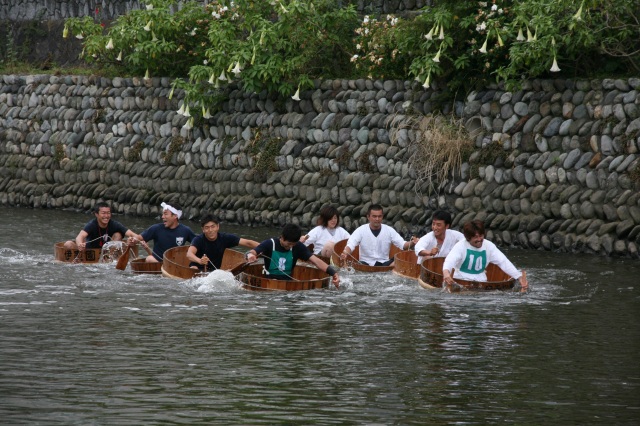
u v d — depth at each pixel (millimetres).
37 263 43688
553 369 26328
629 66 51688
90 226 44250
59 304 34625
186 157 65062
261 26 59500
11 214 67312
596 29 49094
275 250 38500
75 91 71375
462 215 52438
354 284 38938
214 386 24375
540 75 53031
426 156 53938
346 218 56938
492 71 53125
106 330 30547
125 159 68188
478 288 37031
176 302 35188
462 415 22266
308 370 25984
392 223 54938
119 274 40875
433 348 28516
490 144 52344
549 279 40500
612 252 47062
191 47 67188
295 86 60281
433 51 54938
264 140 61500
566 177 49594
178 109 65938
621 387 24609
